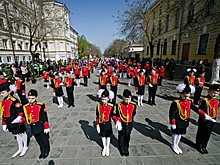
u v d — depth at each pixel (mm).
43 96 7480
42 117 2828
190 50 15391
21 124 2928
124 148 2994
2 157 2973
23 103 5871
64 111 5391
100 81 6359
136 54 38156
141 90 5664
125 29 15719
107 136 2887
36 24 13078
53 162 2807
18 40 22047
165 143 3365
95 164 2740
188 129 3982
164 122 4414
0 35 18266
